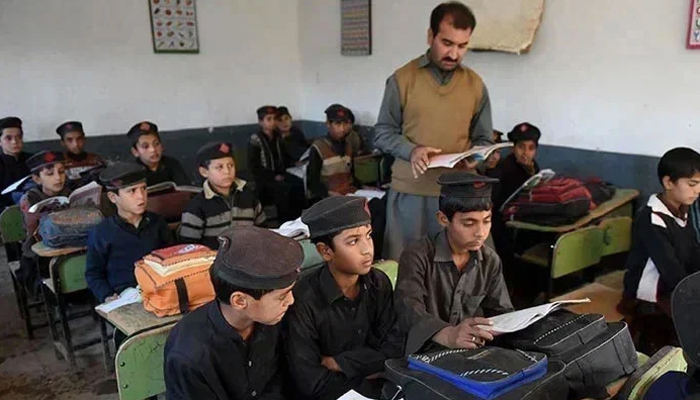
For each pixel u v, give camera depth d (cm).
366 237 133
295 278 113
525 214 262
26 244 268
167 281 153
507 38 340
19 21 423
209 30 509
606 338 119
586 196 257
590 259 239
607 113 303
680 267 193
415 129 194
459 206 138
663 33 273
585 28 305
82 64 454
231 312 119
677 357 124
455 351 112
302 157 463
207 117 522
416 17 412
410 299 139
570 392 108
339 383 136
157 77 489
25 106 436
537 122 340
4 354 264
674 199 202
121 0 461
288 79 560
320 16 516
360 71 480
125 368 134
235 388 125
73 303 313
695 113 268
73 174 388
